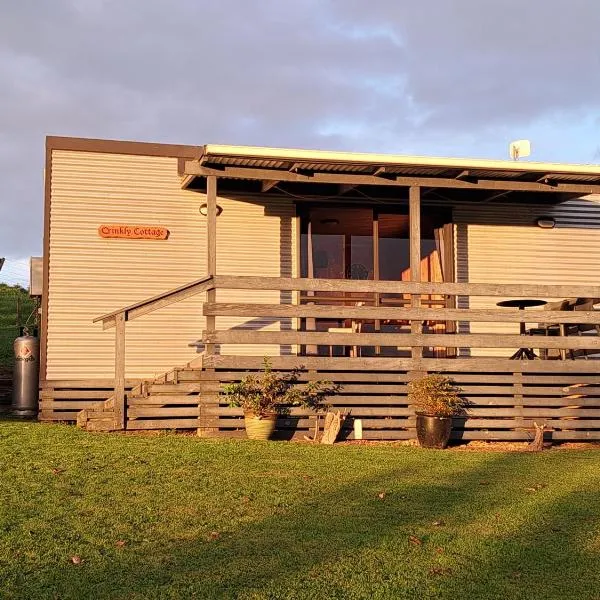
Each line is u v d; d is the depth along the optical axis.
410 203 11.70
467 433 11.05
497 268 13.88
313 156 10.82
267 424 10.29
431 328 13.72
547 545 5.88
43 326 12.21
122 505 6.69
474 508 6.89
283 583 4.98
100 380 12.34
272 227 13.16
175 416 10.66
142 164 12.67
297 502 6.92
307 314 10.87
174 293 10.69
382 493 7.32
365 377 10.95
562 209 14.22
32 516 6.34
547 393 11.33
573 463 9.24
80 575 5.09
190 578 5.04
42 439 9.66
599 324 11.48
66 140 12.42
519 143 12.79
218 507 6.69
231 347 12.81
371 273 13.55
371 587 4.95
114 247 12.52
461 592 4.93
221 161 10.94
